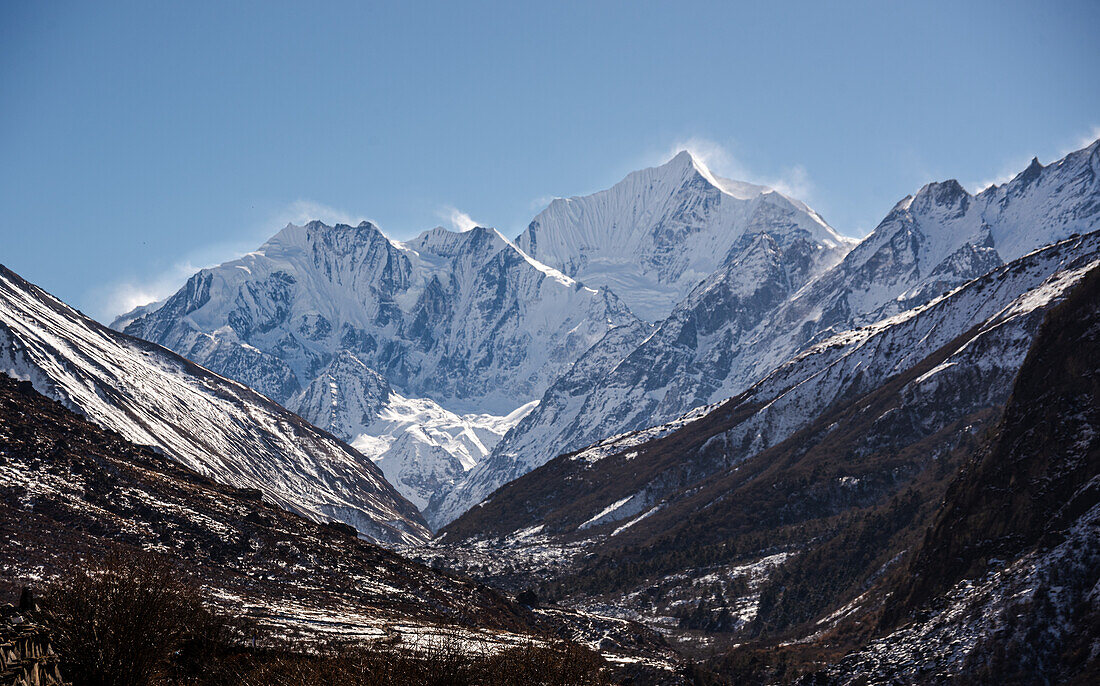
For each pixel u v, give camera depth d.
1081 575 85.94
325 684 47.44
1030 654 82.12
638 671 93.44
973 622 89.94
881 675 90.38
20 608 39.06
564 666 48.84
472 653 50.00
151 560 44.78
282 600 83.19
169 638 43.56
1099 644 78.88
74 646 39.31
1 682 32.53
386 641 62.22
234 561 92.56
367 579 100.69
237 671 46.38
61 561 74.69
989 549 103.56
